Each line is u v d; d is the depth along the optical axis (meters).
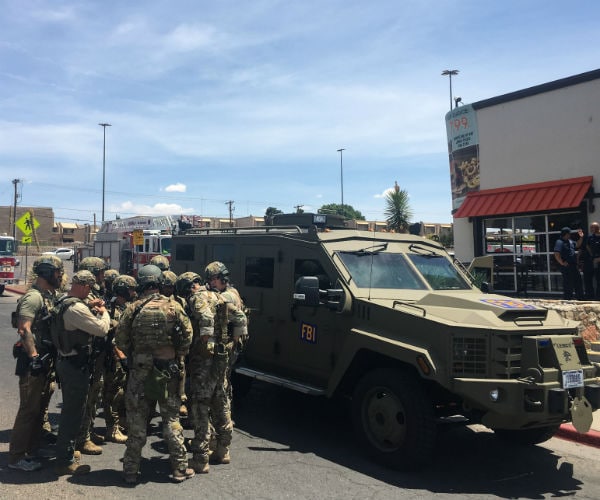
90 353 4.54
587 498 4.44
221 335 4.87
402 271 6.08
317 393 5.52
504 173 14.62
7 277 23.12
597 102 12.75
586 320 8.95
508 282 14.59
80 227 91.44
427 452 4.66
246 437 5.80
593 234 10.74
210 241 7.54
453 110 15.86
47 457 4.94
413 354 4.70
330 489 4.41
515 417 4.43
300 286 5.26
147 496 4.16
